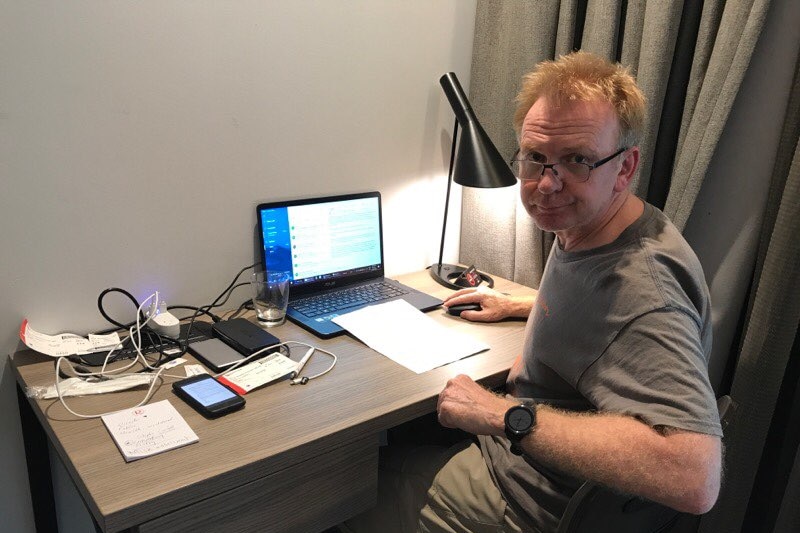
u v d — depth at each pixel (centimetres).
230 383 118
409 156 182
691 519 157
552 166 110
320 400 115
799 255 132
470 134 164
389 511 133
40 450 134
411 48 172
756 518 158
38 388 114
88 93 126
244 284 158
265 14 144
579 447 96
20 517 139
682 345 98
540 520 114
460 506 122
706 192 152
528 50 169
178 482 90
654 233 111
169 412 108
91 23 123
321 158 163
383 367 129
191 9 133
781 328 137
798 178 130
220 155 146
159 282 145
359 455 113
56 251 130
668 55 145
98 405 110
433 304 161
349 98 164
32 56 118
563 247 124
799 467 151
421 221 192
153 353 130
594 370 108
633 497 99
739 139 145
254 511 101
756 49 138
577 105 108
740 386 145
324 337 141
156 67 132
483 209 192
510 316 156
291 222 158
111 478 91
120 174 133
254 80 146
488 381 130
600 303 109
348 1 156
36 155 123
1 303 126
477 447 133
